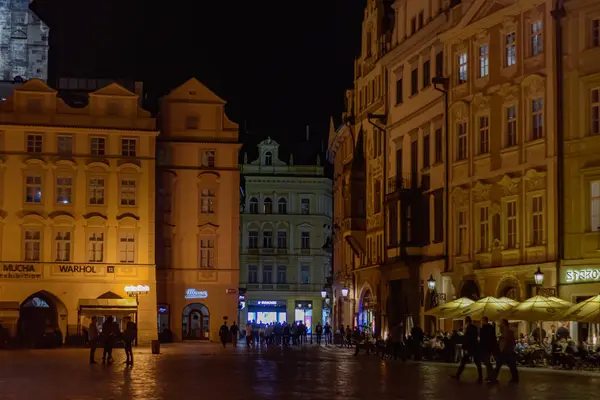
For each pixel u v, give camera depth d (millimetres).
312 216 119750
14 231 79625
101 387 30531
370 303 74688
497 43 53969
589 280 45938
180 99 86875
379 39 74312
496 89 53750
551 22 49344
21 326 80312
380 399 26219
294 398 26422
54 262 80000
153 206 82250
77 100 92125
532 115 50969
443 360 48531
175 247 85812
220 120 87312
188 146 86500
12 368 42375
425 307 61281
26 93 81125
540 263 48875
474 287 55688
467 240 56281
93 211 81125
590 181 46844
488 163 54281
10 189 80000
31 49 110125
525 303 42781
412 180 64625
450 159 58312
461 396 27328
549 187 48906
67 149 81312
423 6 64250
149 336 80688
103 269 80812
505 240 52531
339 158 94625
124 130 82000
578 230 47188
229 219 86812
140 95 89812
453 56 58438
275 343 82312
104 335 46188
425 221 62438
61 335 75812
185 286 85688
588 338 46062
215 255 86500
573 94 48000
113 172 81688
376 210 73062
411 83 65750
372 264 73438
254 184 119000
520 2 51562
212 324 85938
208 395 27344
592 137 46812
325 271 120688
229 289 86375
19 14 109750
